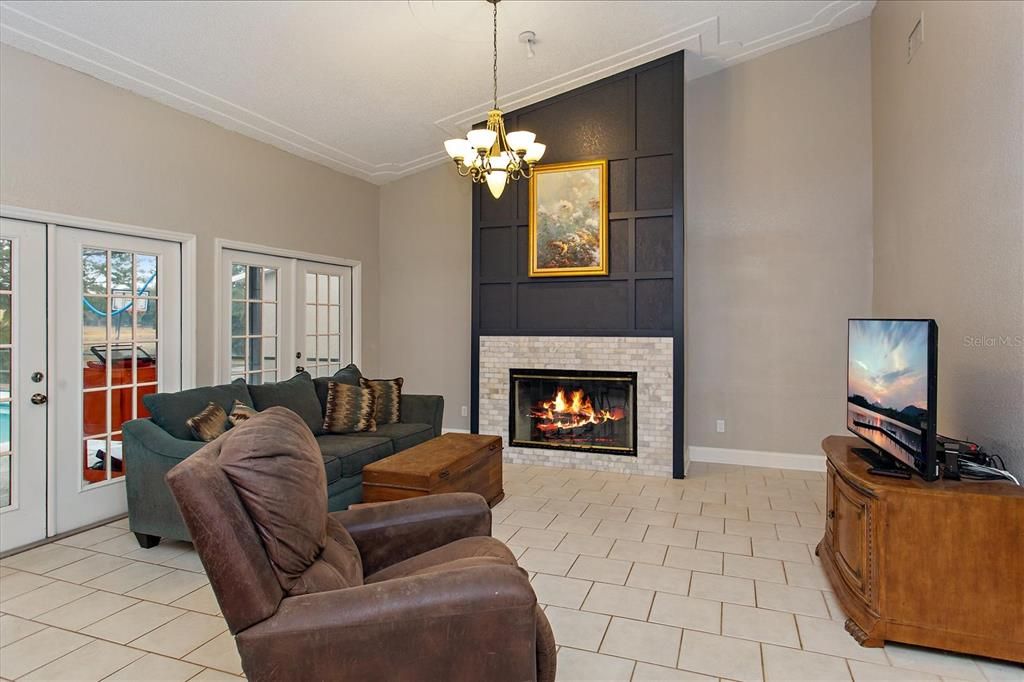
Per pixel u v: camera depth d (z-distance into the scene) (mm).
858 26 4871
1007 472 2500
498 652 1534
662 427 4930
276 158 5242
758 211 5188
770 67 5129
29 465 3465
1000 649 2203
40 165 3445
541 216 5250
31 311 3471
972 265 2924
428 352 6480
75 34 3305
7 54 3291
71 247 3676
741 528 3695
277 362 5348
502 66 4566
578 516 3938
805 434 5090
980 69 2838
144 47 3523
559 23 4098
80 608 2691
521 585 1557
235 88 4160
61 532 3623
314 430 4465
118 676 2168
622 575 3016
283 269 5414
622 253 5043
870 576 2400
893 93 4262
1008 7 2566
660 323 4934
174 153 4277
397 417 5008
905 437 2533
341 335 6215
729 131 5266
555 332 5270
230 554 1454
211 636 2453
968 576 2242
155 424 3457
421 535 2201
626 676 2156
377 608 1503
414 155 6000
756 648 2348
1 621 2572
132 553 3344
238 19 3434
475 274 5551
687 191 5406
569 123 5195
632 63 4898
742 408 5273
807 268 5043
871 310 4855
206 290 4543
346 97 4609
